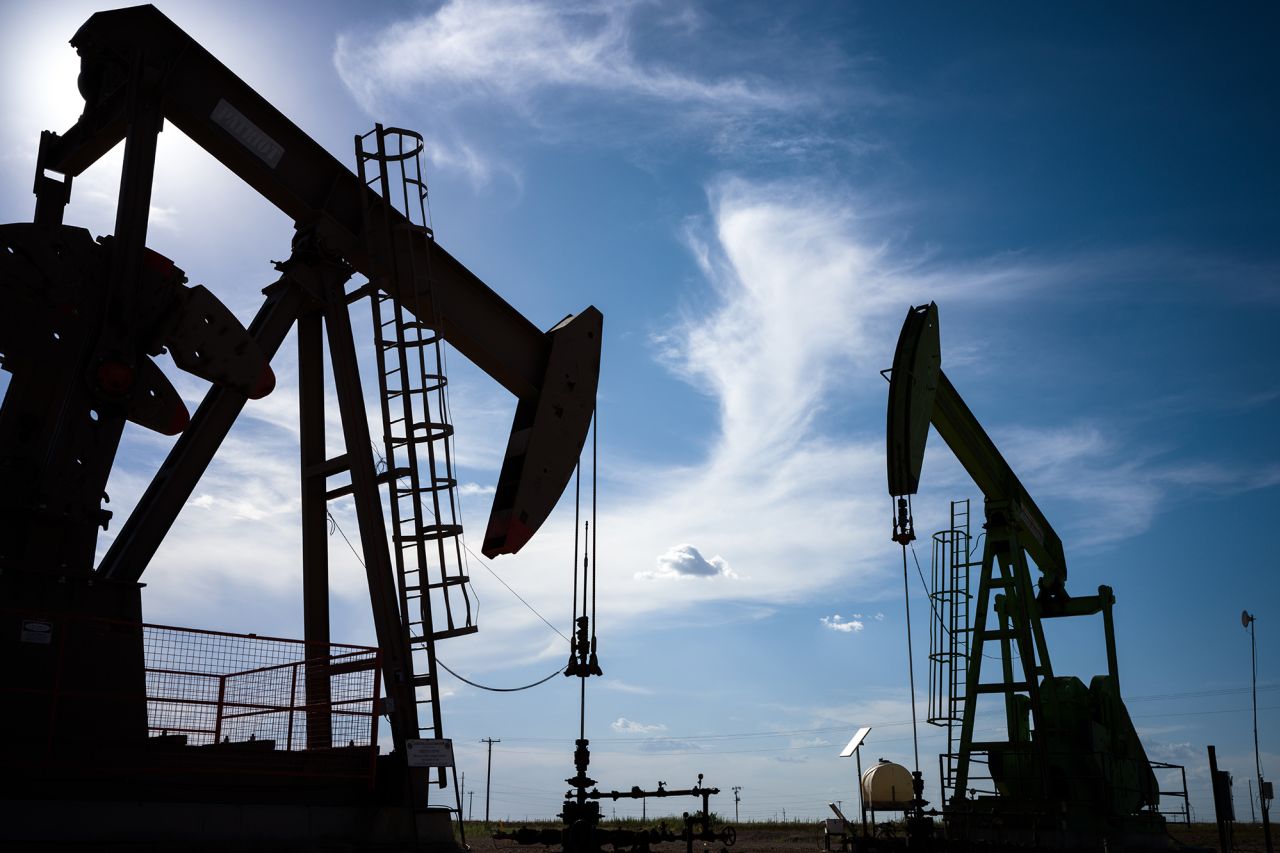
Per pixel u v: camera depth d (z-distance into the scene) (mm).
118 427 11570
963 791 19750
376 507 13594
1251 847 28812
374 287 13797
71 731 10320
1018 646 20500
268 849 10688
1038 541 23078
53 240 11469
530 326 15703
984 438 21344
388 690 12914
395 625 13281
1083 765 19984
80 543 11109
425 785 12523
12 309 11297
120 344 11672
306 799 11406
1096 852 18469
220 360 12328
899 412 17422
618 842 11336
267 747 12141
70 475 11172
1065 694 20922
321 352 15117
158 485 12344
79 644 10648
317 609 14234
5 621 10266
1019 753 20156
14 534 10852
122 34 12383
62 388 11406
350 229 13945
